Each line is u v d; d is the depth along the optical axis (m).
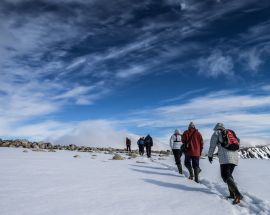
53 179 9.95
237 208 7.50
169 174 12.82
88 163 15.55
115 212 6.51
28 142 28.44
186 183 10.58
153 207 7.07
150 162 18.33
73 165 14.26
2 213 6.10
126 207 6.95
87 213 6.34
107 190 8.64
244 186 10.27
